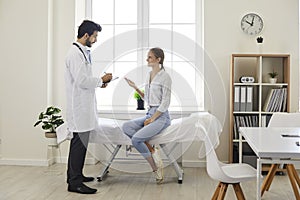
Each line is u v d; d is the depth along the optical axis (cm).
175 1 596
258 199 292
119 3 604
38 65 568
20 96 572
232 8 561
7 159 575
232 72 536
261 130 399
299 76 557
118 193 436
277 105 538
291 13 556
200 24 592
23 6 567
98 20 606
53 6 580
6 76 573
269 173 423
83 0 604
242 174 337
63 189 452
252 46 561
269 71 558
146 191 443
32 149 573
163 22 599
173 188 456
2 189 451
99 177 477
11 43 570
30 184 473
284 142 326
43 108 570
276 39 558
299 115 450
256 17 558
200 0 591
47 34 566
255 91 556
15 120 574
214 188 457
